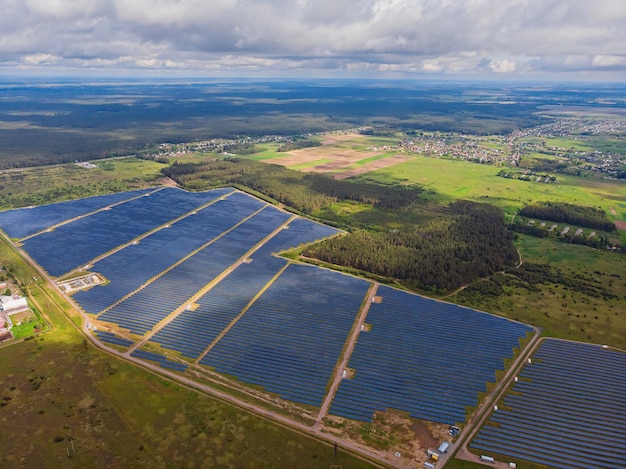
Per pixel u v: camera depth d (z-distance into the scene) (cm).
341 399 15425
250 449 13300
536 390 16000
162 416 14500
